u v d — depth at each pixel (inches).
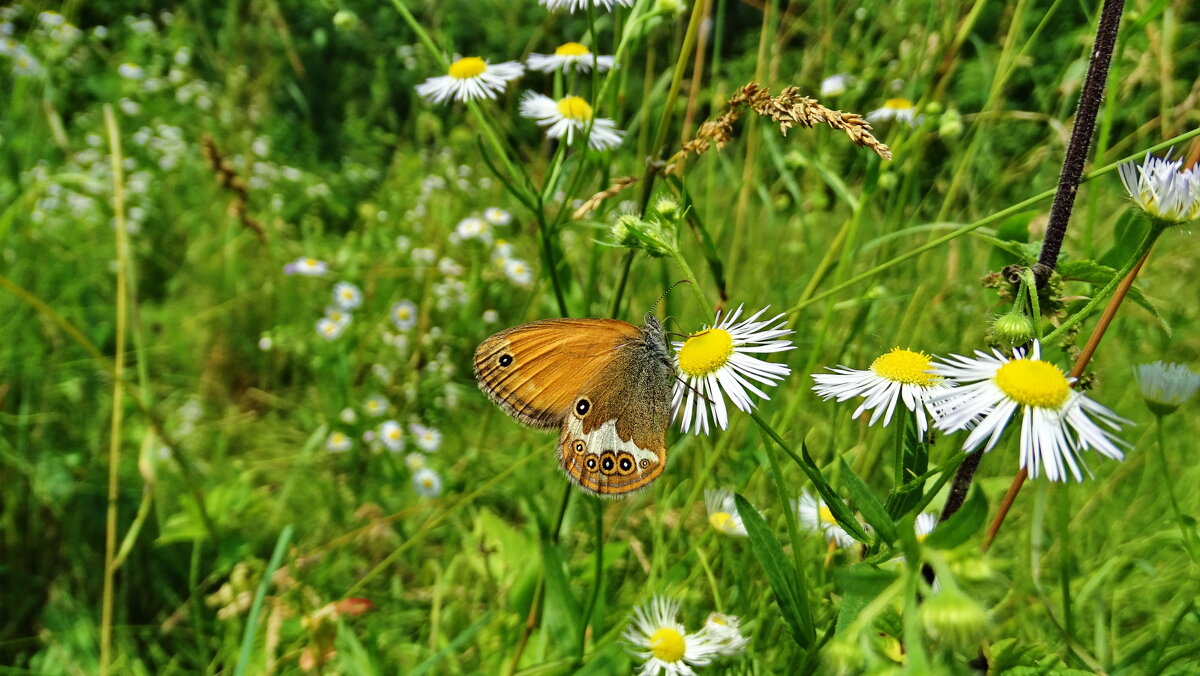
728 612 3.3
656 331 3.2
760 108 2.6
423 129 8.9
